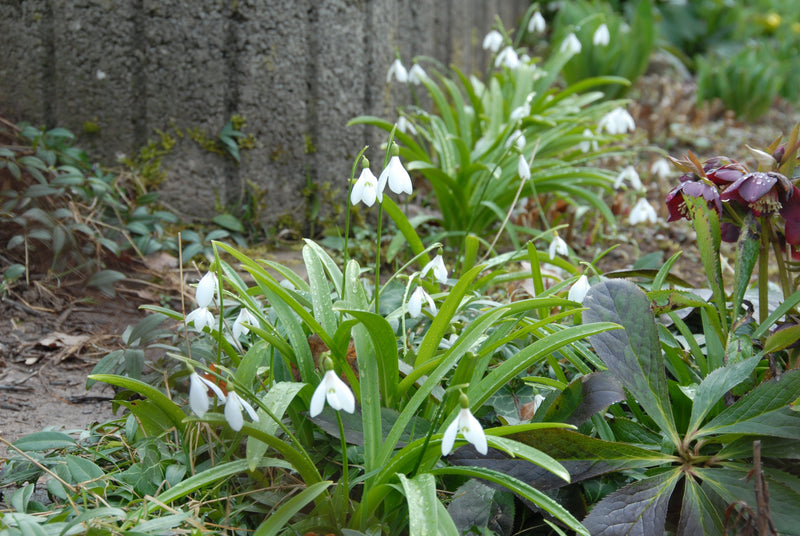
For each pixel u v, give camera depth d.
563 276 1.49
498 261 1.15
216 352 1.06
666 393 0.94
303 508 0.93
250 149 1.67
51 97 1.60
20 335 1.23
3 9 1.56
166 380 0.99
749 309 1.01
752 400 0.92
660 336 1.04
